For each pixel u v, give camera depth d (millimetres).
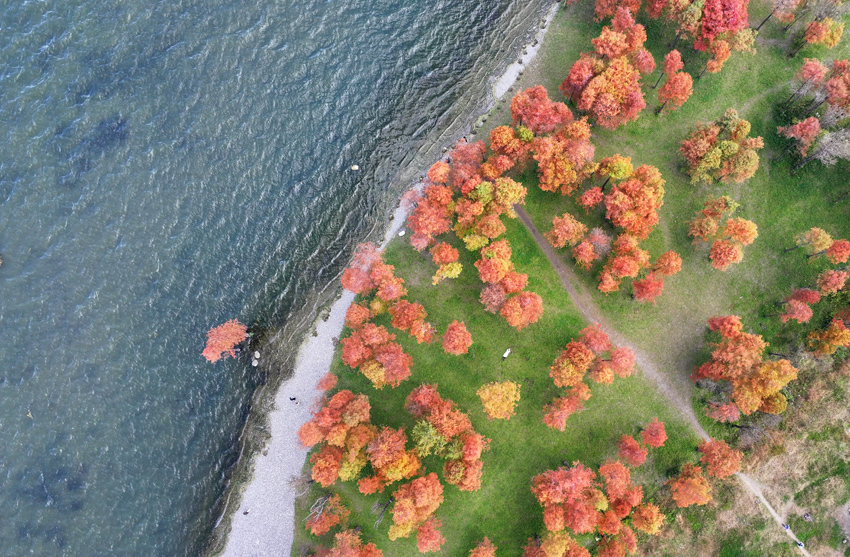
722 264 62969
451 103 73375
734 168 65000
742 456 65938
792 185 69875
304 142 71812
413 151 72438
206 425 67375
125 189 68562
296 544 66000
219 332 66875
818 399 66312
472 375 67562
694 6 64312
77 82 69312
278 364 68812
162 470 65938
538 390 67250
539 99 64438
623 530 60750
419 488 58000
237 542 66188
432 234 69188
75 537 63281
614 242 65438
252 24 72875
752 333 67938
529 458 66625
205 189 69875
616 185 64812
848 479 65000
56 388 65062
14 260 66062
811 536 64812
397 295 64250
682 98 66188
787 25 71750
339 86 73000
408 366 65125
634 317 68562
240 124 71188
